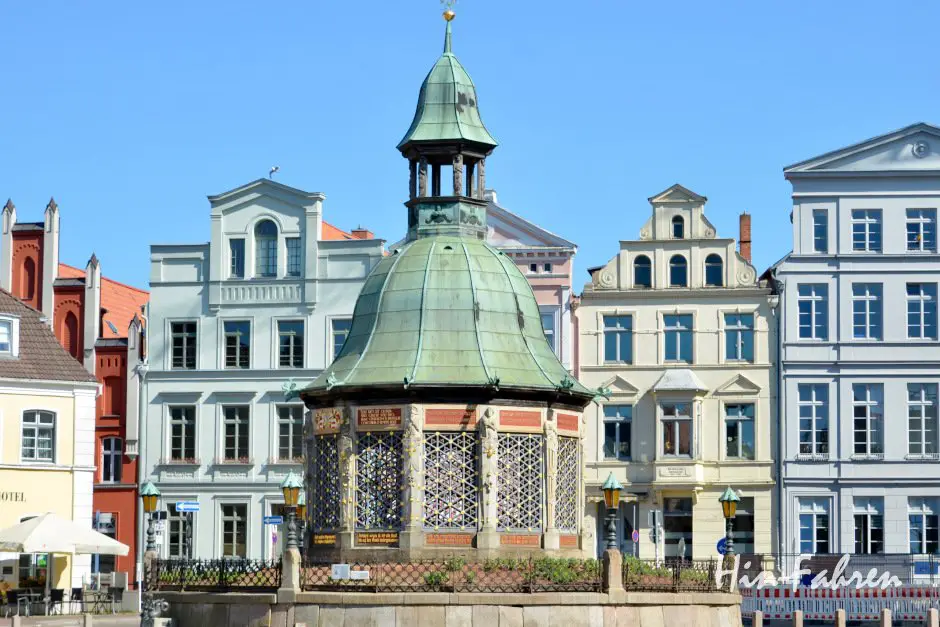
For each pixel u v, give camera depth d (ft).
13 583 222.07
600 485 252.01
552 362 149.79
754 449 250.98
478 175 156.25
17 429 234.99
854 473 248.93
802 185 253.65
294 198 257.34
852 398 250.37
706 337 253.44
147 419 257.55
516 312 150.10
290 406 254.47
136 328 259.39
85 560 237.25
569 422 147.74
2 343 236.84
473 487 141.18
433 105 155.63
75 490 238.89
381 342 147.54
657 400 251.60
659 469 249.96
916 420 249.75
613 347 255.50
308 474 147.43
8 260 263.49
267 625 132.67
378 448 142.92
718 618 140.26
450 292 148.77
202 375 256.73
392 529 141.18
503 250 257.34
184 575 142.00
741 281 254.06
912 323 251.80
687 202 255.91
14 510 233.35
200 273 259.19
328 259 256.11
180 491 255.09
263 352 255.91
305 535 147.43
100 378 260.21
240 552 253.44
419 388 140.97
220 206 258.98
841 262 252.01
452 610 129.08
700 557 249.55
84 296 261.85
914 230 252.83
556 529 144.25
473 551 139.64
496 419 141.79
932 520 248.11
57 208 263.49
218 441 255.50
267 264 258.16
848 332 251.39
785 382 251.19
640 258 256.52
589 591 132.77
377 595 129.59
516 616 129.70
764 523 249.34
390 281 150.82
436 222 154.40
